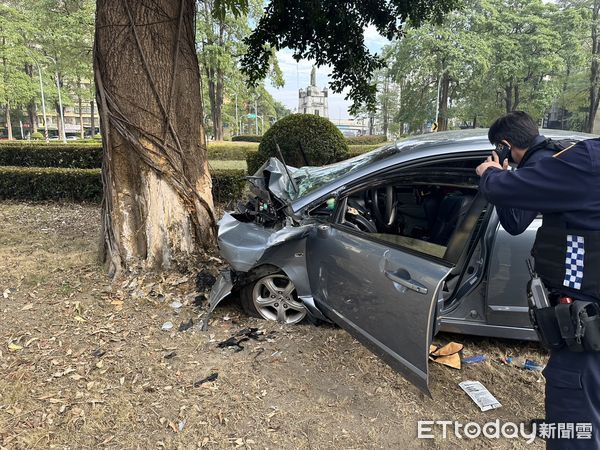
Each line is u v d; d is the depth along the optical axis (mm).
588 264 1411
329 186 3023
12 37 30969
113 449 2117
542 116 36469
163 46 3844
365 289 2447
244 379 2654
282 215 3273
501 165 1768
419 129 41156
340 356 2908
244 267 3025
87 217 6902
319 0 5215
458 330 2781
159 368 2746
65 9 25406
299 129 7289
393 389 2594
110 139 3896
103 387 2562
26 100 36812
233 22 28062
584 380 1473
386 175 2846
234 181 7461
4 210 7320
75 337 3082
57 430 2225
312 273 3041
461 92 36844
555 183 1416
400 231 3043
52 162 10094
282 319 3314
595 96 36500
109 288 3793
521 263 2582
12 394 2471
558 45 33969
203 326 3230
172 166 3984
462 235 2361
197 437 2195
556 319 1469
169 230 4008
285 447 2145
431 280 1990
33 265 4430
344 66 6391
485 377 2730
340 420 2336
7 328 3162
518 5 35656
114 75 3797
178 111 4082
